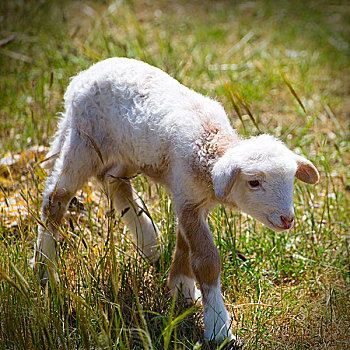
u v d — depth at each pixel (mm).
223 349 9156
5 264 9438
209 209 9891
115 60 10445
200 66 19703
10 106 16703
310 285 11172
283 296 10664
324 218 13312
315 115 16891
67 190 10422
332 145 16453
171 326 7727
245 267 11109
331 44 23047
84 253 10984
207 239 9469
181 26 24109
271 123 17375
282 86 19688
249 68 20391
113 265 8516
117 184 10938
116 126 10039
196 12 26031
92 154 10305
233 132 9688
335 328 9977
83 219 12406
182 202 9438
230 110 16641
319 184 14766
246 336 9648
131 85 9898
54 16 23344
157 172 9977
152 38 22469
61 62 18375
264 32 23875
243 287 10805
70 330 9102
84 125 10211
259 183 8430
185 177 9250
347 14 26031
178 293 10070
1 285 9297
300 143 16266
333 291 10586
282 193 8336
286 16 25672
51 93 17594
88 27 22609
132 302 9227
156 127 9539
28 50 20344
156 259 11312
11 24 21875
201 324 9828
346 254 11977
